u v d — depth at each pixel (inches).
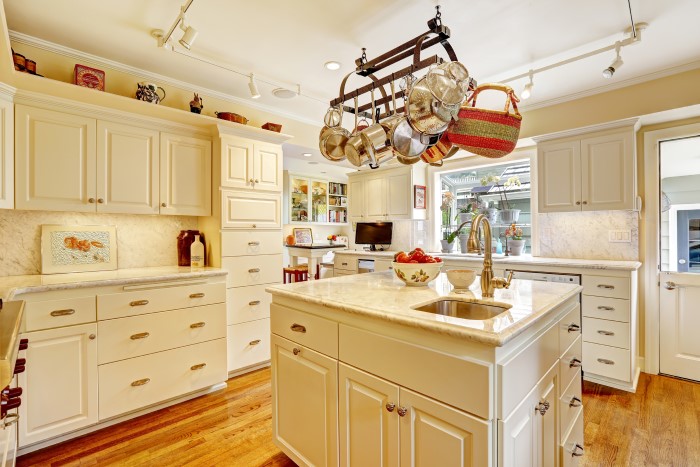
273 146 126.0
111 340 86.2
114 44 91.5
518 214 157.8
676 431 84.0
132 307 89.7
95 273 98.7
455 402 43.6
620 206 113.0
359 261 187.8
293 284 77.2
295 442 67.6
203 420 89.9
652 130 117.6
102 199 94.4
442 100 57.2
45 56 90.0
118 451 77.2
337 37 89.4
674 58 98.4
